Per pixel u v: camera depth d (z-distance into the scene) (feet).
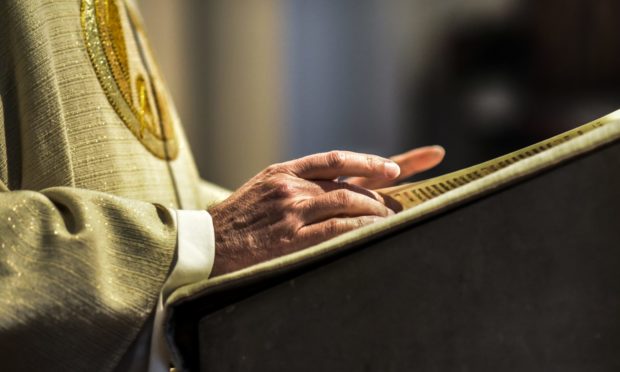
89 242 5.09
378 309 4.91
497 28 14.44
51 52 5.73
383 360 4.90
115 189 5.80
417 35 14.75
